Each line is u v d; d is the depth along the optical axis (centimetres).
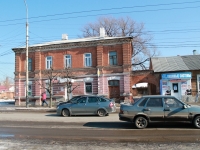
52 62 3331
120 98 2997
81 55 3212
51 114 1953
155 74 2886
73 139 940
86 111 1742
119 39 3034
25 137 995
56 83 3272
